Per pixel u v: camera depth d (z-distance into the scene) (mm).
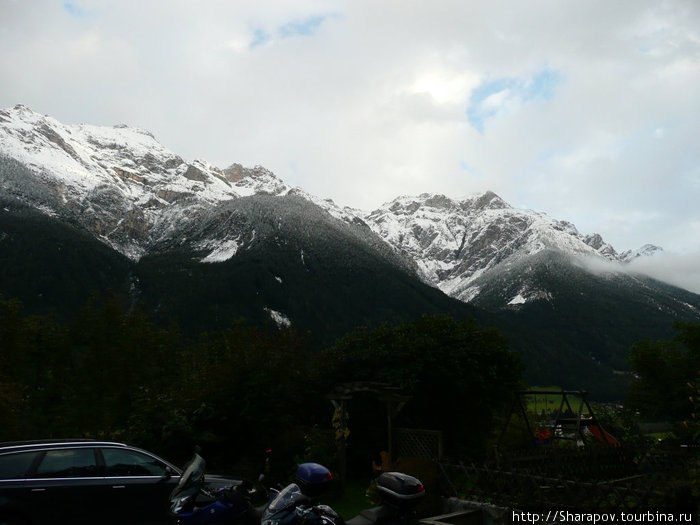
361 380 18562
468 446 19219
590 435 20984
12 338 17328
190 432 13711
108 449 9078
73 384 15875
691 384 8172
